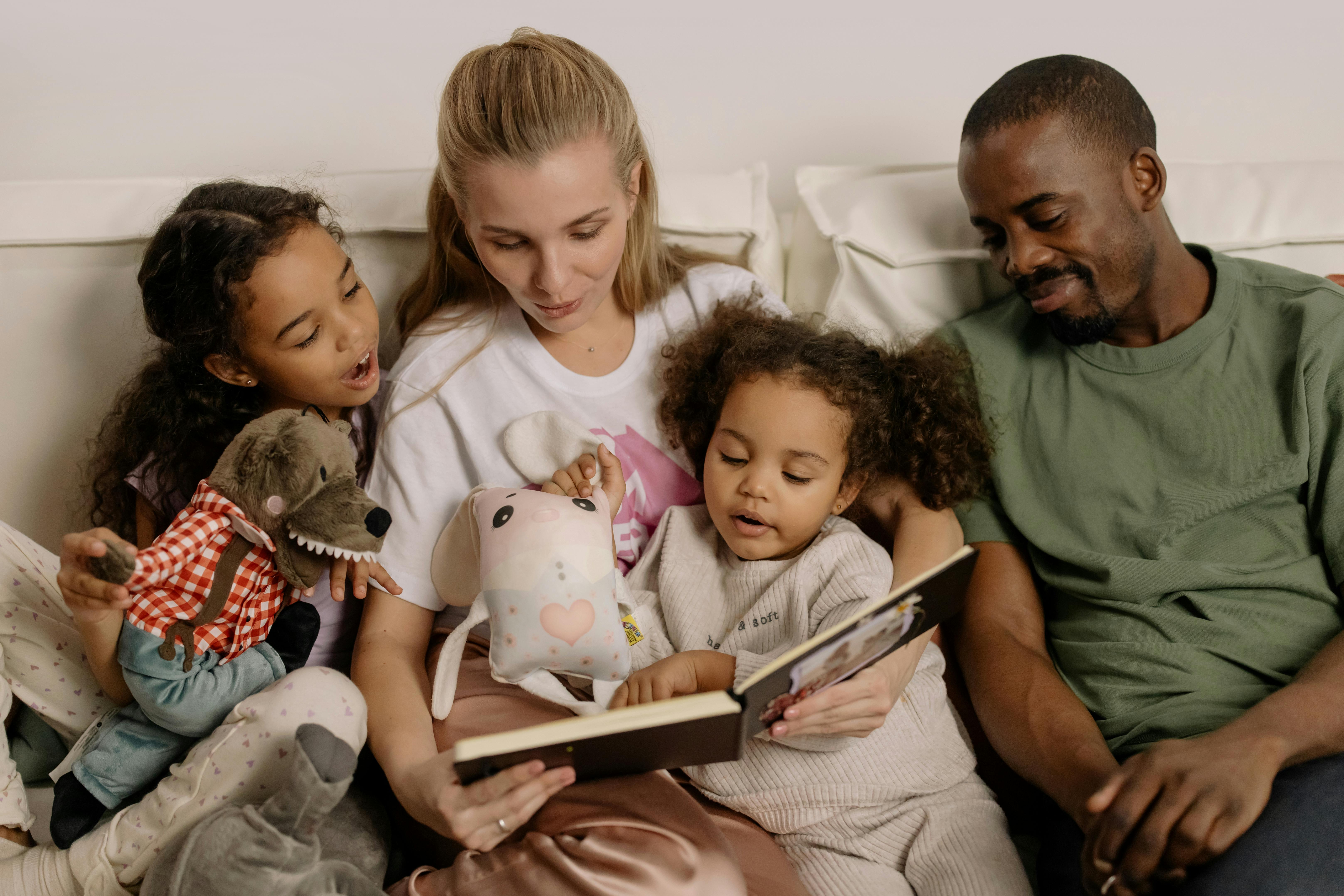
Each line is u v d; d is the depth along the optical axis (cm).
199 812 91
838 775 98
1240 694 100
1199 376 109
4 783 98
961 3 147
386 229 125
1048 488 115
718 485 108
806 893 94
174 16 144
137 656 91
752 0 148
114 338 122
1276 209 125
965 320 125
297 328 101
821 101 153
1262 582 104
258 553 95
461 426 111
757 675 76
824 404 105
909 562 107
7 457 121
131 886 95
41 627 104
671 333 120
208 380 110
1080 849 94
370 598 108
